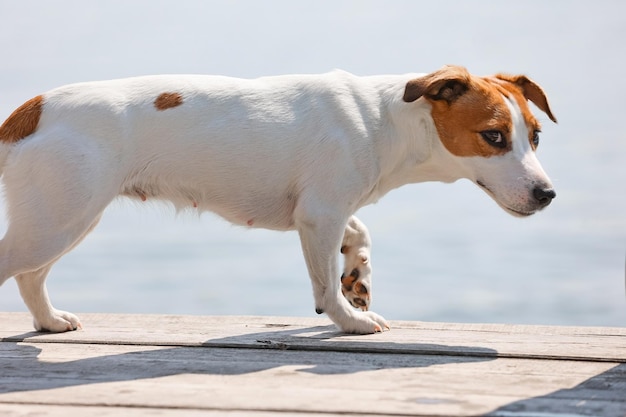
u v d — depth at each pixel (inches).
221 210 223.1
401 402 165.3
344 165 216.4
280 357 202.8
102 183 204.8
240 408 162.1
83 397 168.9
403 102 219.9
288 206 222.1
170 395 169.9
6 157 205.8
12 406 163.8
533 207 211.5
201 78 220.2
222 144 213.8
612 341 218.1
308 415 158.6
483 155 214.7
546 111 232.4
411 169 225.8
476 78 219.3
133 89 213.0
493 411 160.2
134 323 245.6
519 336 224.8
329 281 221.6
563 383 179.2
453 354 205.2
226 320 248.7
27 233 201.8
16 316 255.4
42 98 208.4
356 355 205.2
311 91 220.4
